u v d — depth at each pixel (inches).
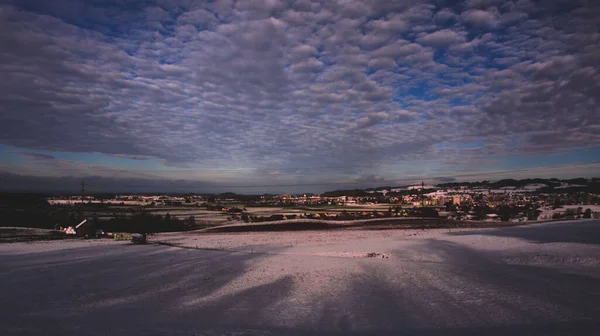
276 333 423.5
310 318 498.6
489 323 453.4
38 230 2481.5
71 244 1716.3
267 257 1132.5
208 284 747.4
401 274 810.2
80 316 504.1
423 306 549.3
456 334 410.0
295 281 762.2
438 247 1246.3
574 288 631.2
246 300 612.1
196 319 495.2
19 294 652.1
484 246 1220.5
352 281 748.6
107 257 1179.3
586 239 1210.6
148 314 523.2
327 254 1201.4
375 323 470.0
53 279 796.0
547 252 1009.5
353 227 2765.7
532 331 410.6
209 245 1644.9
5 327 429.7
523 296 585.3
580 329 410.9
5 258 1167.6
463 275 782.5
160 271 900.0
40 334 398.3
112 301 607.2
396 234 2074.3
